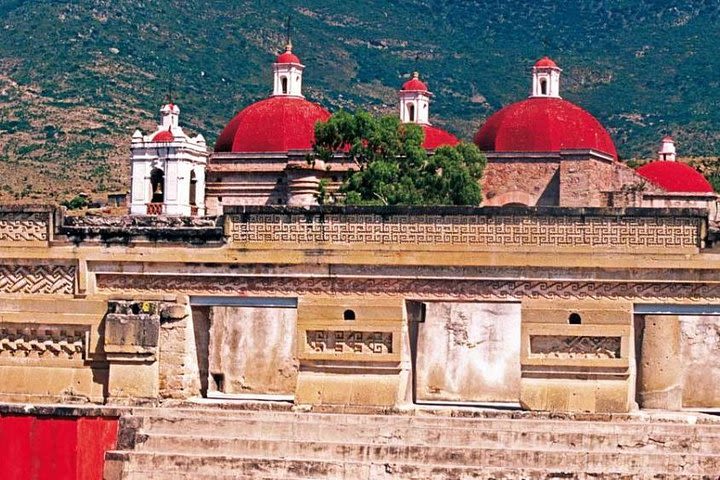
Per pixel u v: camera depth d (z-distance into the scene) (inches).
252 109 6776.6
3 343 3004.4
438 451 2583.7
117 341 2915.8
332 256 2851.9
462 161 5826.8
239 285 2908.5
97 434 2709.2
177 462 2625.5
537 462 2559.1
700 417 2721.5
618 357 2765.7
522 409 2785.4
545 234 2787.9
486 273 2800.2
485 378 3609.7
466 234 2812.5
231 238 2906.0
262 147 6589.6
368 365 2829.7
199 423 2728.8
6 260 2987.2
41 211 2977.4
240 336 3565.5
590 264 2763.3
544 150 6220.5
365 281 2847.0
